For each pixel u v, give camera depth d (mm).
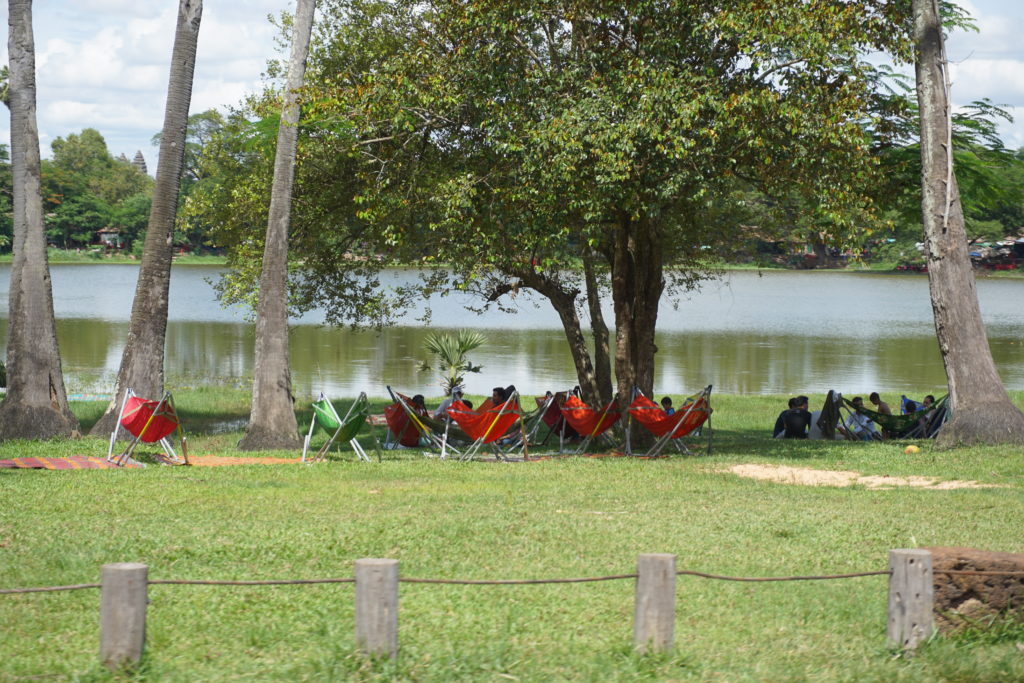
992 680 5895
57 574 7793
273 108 19078
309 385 30438
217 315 58344
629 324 18469
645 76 15445
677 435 16203
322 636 6488
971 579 6543
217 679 5738
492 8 16062
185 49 18516
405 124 17031
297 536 9047
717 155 15562
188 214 22375
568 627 6758
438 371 33656
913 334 49469
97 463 14242
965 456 15070
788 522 9914
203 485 12258
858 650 6395
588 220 16031
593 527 9641
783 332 50156
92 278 96000
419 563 8195
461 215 16312
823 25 15172
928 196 16609
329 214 21250
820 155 15242
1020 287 96875
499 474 13797
